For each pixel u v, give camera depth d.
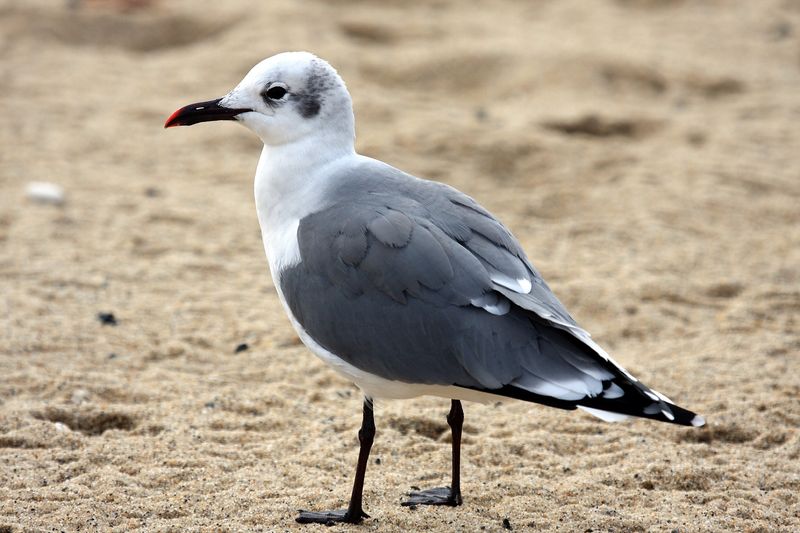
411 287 7.93
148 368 11.46
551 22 27.42
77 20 25.72
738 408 10.52
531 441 9.93
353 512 8.30
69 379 10.92
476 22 26.91
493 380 7.70
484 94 22.67
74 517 8.23
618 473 9.28
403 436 10.12
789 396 10.81
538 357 7.70
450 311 7.85
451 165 18.56
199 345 12.13
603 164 18.69
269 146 9.10
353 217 8.26
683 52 25.00
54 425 9.85
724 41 26.23
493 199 17.38
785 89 22.84
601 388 7.52
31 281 13.47
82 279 13.66
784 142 19.73
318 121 8.94
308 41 24.33
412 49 24.62
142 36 25.78
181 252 14.88
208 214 16.28
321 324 8.23
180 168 18.31
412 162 18.47
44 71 22.89
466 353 7.76
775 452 9.70
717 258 15.02
